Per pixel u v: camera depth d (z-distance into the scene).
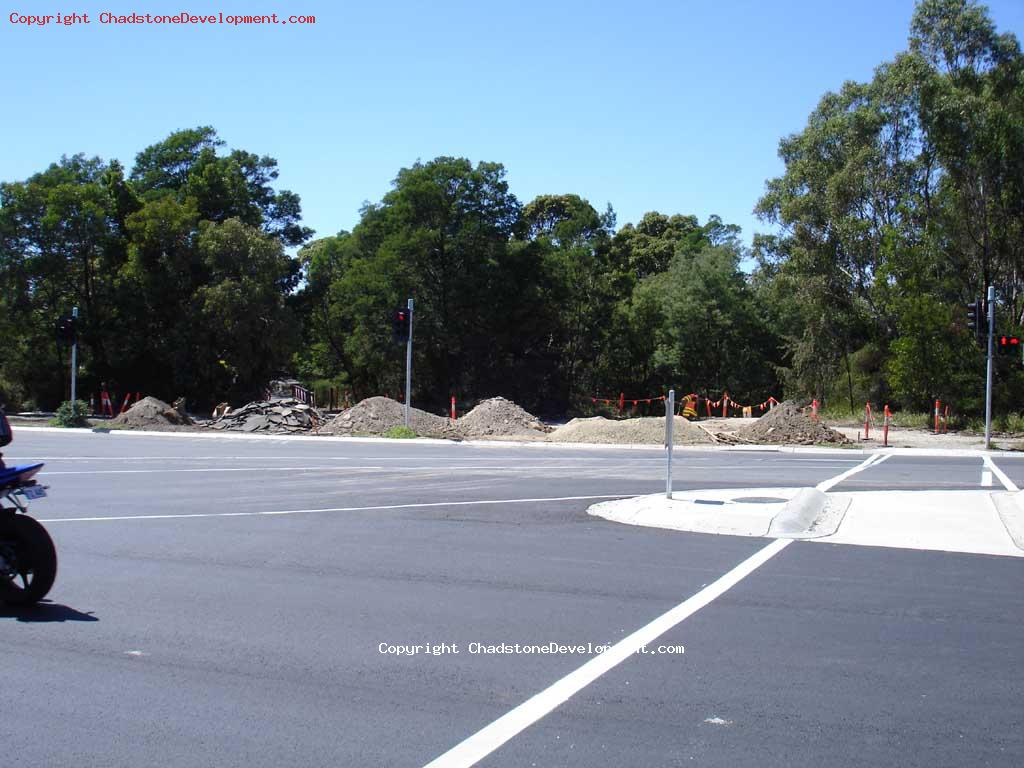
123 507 13.62
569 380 60.72
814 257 48.16
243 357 53.03
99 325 52.66
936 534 11.56
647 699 5.73
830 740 5.10
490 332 57.44
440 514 13.16
